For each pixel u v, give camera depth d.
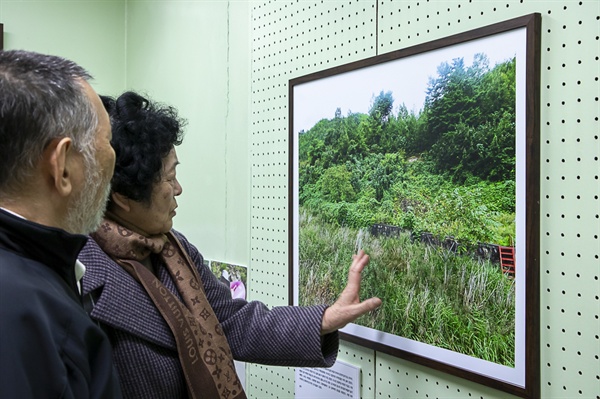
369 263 1.25
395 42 1.19
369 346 1.26
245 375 1.76
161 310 1.01
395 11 1.19
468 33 1.02
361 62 1.25
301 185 1.44
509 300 0.97
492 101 0.99
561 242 0.90
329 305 1.36
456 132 1.05
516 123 0.95
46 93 0.69
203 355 1.05
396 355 1.19
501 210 0.98
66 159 0.72
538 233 0.93
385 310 1.22
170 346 1.01
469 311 1.04
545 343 0.93
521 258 0.94
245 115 1.79
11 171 0.68
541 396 0.94
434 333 1.11
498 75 0.98
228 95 1.87
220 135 1.92
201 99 2.03
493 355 0.99
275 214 1.57
